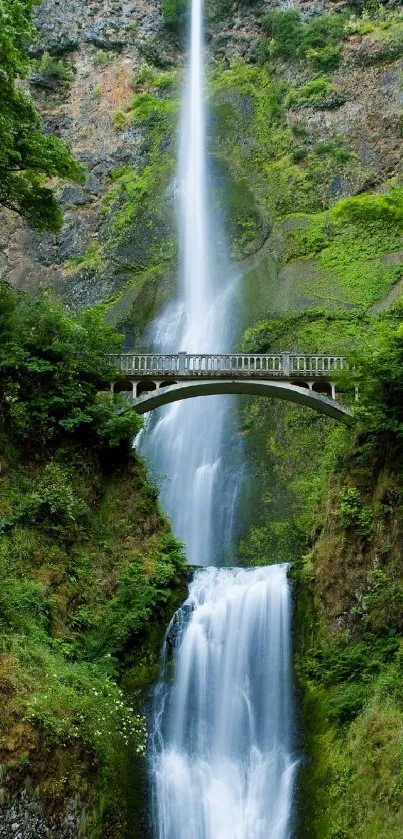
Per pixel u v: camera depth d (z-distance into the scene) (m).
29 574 16.47
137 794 14.39
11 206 20.84
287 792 15.22
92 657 16.50
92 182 46.91
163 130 47.56
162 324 37.56
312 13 48.78
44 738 12.09
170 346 36.09
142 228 42.50
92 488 19.73
